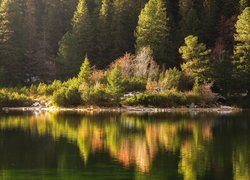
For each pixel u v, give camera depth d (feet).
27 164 72.54
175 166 71.00
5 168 69.72
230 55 233.35
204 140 98.02
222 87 214.07
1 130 113.60
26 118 147.13
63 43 254.88
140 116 156.76
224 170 68.18
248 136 104.22
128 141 96.37
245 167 70.13
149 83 204.23
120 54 256.93
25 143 92.99
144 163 73.26
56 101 198.49
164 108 192.03
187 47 216.33
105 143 93.71
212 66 212.43
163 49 241.14
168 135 105.91
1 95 201.57
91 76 216.54
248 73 212.64
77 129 116.26
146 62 222.28
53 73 259.39
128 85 211.00
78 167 70.33
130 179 62.59
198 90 201.16
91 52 258.78
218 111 185.78
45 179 62.75
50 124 127.75
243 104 203.00
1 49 251.39
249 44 218.79
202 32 257.96
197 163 73.26
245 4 261.44
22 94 209.67
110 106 193.98
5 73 245.86
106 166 71.05
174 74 211.41
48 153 81.97
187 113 172.96
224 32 262.06
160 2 245.65
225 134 107.65
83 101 197.67
